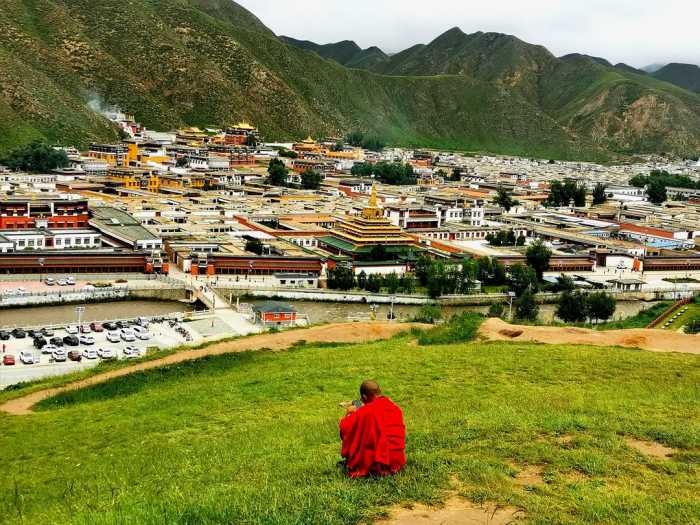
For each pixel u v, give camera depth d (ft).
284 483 94.79
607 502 82.74
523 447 106.11
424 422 133.39
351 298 604.49
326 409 167.12
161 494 101.65
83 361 373.40
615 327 491.31
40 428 179.63
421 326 313.94
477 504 81.92
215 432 154.92
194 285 590.14
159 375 240.32
